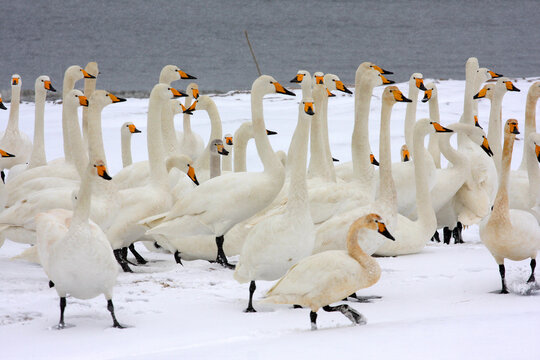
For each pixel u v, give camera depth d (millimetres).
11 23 155625
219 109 35844
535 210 16000
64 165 17625
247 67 87812
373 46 114375
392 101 12195
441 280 11703
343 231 11602
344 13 174875
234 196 13305
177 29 146375
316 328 8828
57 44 119875
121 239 13570
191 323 9391
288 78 77375
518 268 12477
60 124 32625
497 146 19672
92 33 138500
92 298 10266
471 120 20422
